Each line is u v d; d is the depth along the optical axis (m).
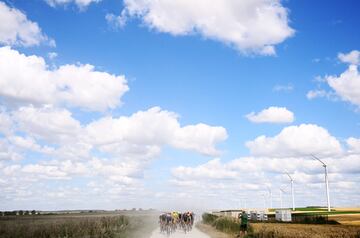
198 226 65.62
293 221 70.62
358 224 58.69
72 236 31.55
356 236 35.00
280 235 34.69
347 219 71.94
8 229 31.86
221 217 60.69
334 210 130.75
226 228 50.38
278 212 76.00
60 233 31.48
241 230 41.53
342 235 35.31
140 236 41.59
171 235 44.00
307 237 32.78
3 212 118.00
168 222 47.03
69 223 39.22
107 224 41.41
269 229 39.78
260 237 37.81
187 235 44.16
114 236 36.00
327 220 64.69
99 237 33.81
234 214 82.50
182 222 50.91
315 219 66.25
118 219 51.44
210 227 61.22
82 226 36.66
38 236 31.00
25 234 30.64
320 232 37.62
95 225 37.06
